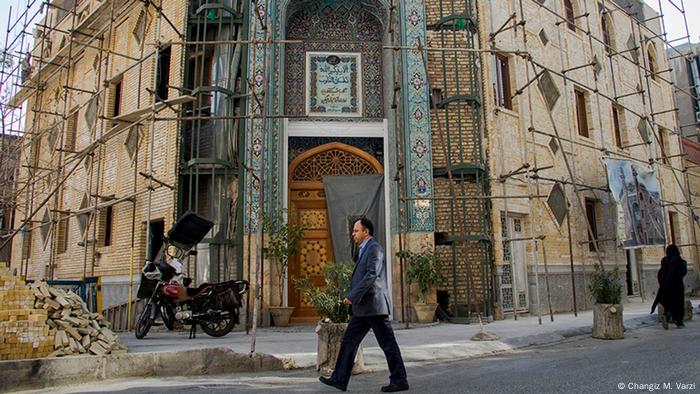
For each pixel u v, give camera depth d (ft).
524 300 40.22
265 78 28.84
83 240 46.47
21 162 60.70
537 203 42.63
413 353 22.65
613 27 58.95
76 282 27.91
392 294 36.99
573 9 53.47
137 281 38.40
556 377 17.57
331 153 40.34
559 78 48.14
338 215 38.55
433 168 37.47
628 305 48.39
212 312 28.58
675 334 29.45
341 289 20.38
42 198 55.72
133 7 45.65
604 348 24.67
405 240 36.06
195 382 18.37
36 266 54.95
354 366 20.04
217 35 38.83
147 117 33.76
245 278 34.71
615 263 50.01
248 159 36.27
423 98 37.83
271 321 34.78
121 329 37.70
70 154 51.21
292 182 39.37
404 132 37.40
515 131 41.70
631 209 46.39
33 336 19.20
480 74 39.63
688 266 63.10
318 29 41.81
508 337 26.66
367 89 41.24
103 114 44.24
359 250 17.81
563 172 45.96
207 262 35.58
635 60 61.82
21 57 54.13
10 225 61.05
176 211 36.04
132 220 40.04
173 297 28.50
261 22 35.65
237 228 35.47
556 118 46.68
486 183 37.96
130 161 42.19
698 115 76.13
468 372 19.33
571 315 39.63
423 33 38.73
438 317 35.78
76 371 18.25
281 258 35.32
